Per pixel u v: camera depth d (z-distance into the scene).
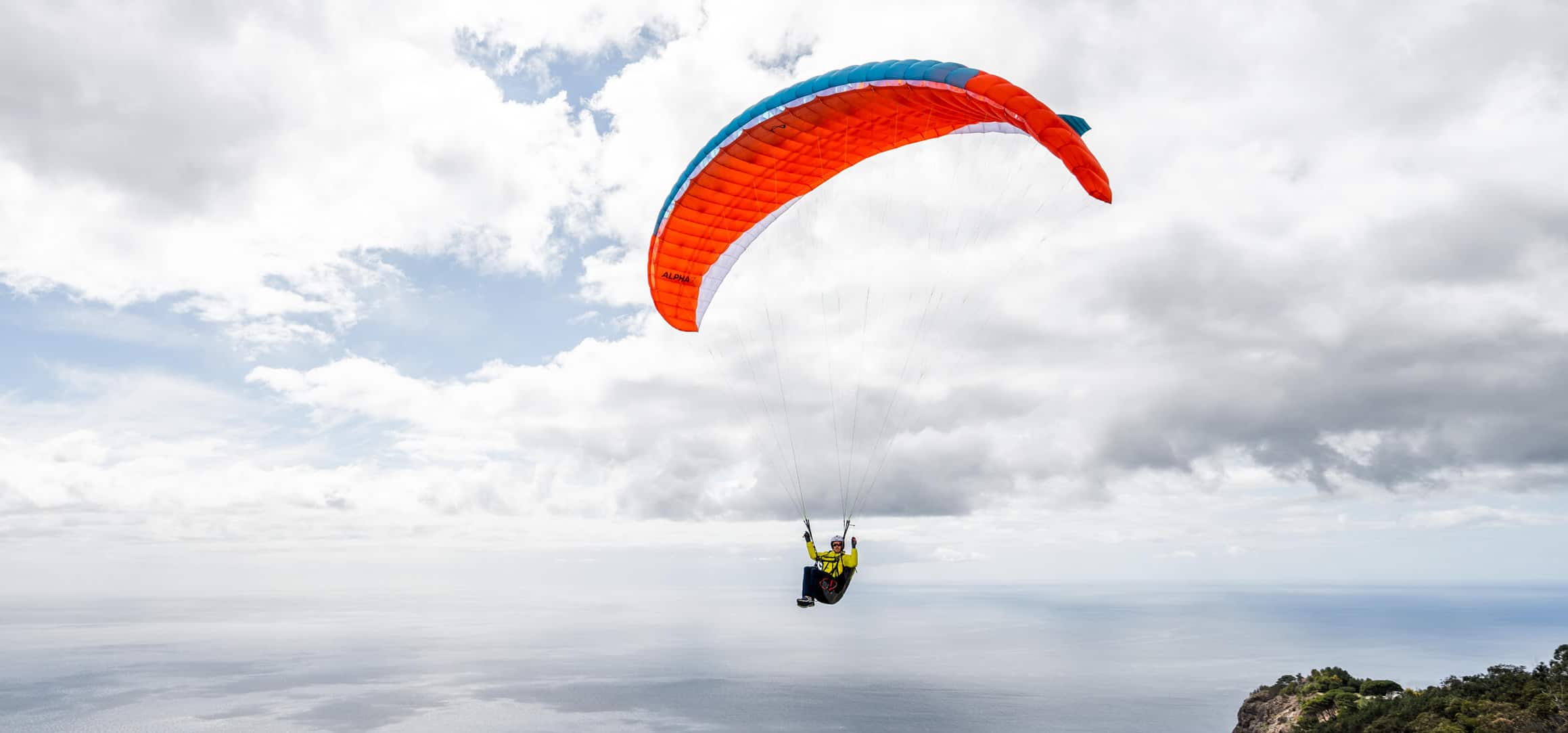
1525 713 36.56
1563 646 40.97
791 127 15.95
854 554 14.47
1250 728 62.91
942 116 15.02
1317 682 60.28
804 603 14.20
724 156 16.56
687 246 18.88
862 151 17.30
